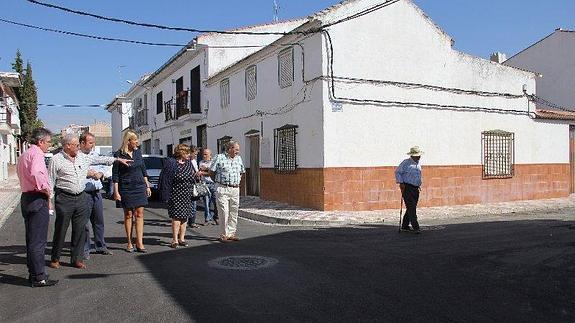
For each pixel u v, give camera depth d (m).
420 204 14.99
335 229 10.73
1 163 31.95
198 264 7.07
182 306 5.14
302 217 12.27
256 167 17.89
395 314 4.84
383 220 12.09
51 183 6.73
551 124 18.25
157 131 31.55
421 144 14.96
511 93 17.08
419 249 8.11
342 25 13.62
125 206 8.03
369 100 13.99
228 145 9.25
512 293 5.53
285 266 6.88
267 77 16.52
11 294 5.68
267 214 12.93
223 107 20.44
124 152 8.02
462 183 15.84
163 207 15.97
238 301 5.29
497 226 10.85
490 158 16.56
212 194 11.76
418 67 14.95
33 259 5.94
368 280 6.11
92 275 6.52
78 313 4.98
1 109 30.95
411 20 14.84
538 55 23.47
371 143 14.02
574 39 22.14
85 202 7.00
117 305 5.21
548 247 8.12
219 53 22.02
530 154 17.61
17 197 19.53
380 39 14.25
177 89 26.94
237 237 9.52
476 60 16.23
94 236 7.95
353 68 13.79
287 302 5.24
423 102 15.02
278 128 15.71
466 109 15.95
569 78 22.33
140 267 6.95
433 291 5.62
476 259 7.26
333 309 5.00
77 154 7.00
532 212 14.10
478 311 4.92
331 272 6.52
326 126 13.34
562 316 4.77
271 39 22.52
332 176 13.42
